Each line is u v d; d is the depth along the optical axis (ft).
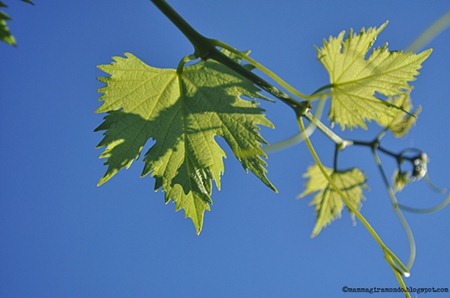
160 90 2.39
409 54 2.36
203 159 2.38
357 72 2.38
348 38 2.38
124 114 2.37
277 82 2.26
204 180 2.37
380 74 2.37
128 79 2.38
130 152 2.35
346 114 2.46
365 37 2.37
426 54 2.36
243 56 2.25
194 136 2.39
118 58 2.39
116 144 2.35
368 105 2.43
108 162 2.34
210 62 2.41
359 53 2.37
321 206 2.62
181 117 2.39
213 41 2.26
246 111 2.38
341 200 2.60
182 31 2.26
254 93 2.39
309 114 2.35
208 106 2.39
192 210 2.37
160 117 2.39
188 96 2.40
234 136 2.37
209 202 2.37
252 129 2.36
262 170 2.34
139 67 2.39
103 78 2.37
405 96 2.47
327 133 2.45
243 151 2.35
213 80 2.40
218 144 2.38
